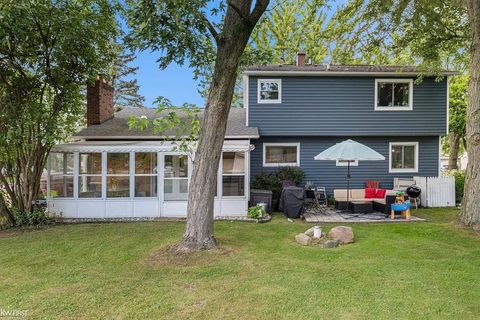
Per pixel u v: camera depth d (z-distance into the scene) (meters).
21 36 10.30
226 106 8.09
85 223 12.03
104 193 12.95
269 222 12.01
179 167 13.24
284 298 5.45
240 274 6.54
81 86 12.90
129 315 4.93
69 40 10.91
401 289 5.76
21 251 8.34
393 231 10.24
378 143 17.22
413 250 8.13
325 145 17.16
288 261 7.32
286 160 17.25
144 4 6.96
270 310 5.04
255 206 13.29
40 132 11.43
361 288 5.81
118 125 16.61
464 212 10.68
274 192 15.14
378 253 7.90
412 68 16.41
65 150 12.66
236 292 5.71
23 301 5.41
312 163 17.17
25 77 11.37
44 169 12.95
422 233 9.88
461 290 5.71
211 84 8.29
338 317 4.82
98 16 11.45
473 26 10.61
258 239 9.32
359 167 17.22
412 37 14.57
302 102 16.44
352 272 6.60
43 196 13.00
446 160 42.12
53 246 8.78
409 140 17.19
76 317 4.88
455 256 7.64
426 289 5.75
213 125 8.05
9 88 11.10
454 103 22.00
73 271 6.83
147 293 5.71
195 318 4.83
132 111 19.83
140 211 13.10
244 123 17.03
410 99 16.53
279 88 16.39
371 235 9.73
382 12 12.44
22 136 10.93
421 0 12.14
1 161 11.29
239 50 7.81
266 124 16.50
